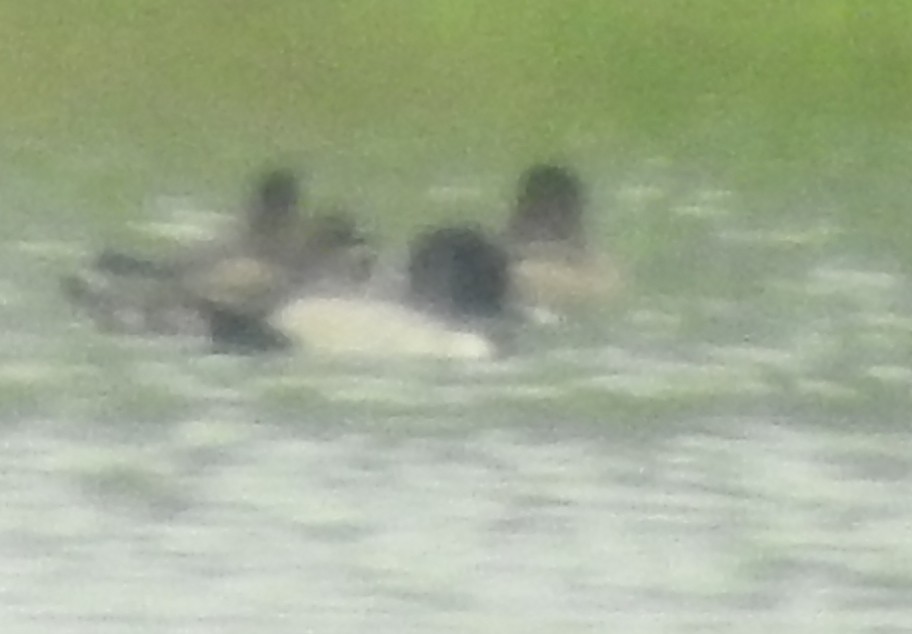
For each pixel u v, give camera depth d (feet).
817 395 54.39
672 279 54.34
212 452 54.49
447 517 54.60
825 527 54.54
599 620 54.70
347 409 54.44
